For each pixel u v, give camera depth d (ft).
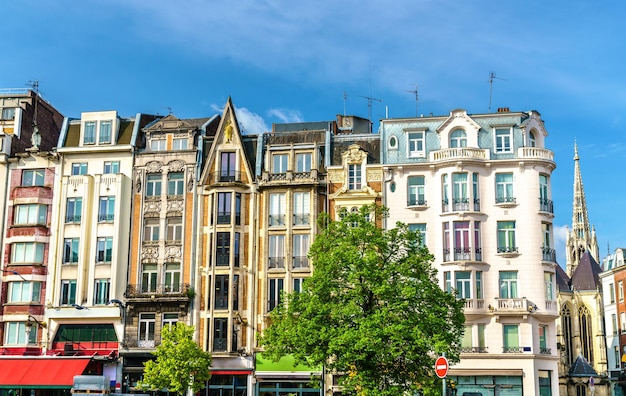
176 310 168.76
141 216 176.04
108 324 171.53
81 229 176.14
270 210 171.12
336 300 116.26
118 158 180.24
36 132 186.50
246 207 172.55
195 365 146.10
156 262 172.96
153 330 169.07
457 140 168.14
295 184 169.48
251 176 173.88
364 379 109.29
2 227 180.14
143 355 166.50
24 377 161.89
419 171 166.81
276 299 166.20
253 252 169.58
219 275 168.35
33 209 179.32
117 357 167.32
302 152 173.68
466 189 163.12
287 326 117.08
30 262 175.83
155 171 177.88
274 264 167.94
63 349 171.22
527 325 156.35
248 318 165.99
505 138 167.02
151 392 164.86
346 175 169.17
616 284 258.37
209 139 179.63
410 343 109.60
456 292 125.18
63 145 183.83
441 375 81.05
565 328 349.00
